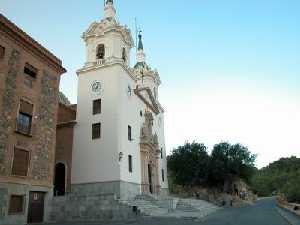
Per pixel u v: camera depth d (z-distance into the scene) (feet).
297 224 61.21
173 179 189.47
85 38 123.24
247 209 131.34
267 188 378.73
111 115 106.01
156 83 174.70
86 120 110.42
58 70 92.38
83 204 84.33
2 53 71.61
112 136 103.40
